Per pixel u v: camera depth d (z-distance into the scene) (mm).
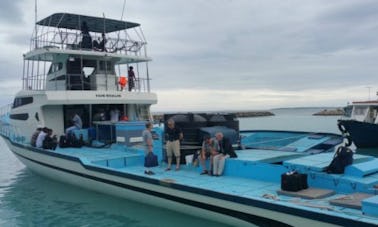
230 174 9867
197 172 10477
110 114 16000
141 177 9398
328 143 13461
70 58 15555
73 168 11883
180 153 11367
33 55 15500
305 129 44562
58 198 11875
